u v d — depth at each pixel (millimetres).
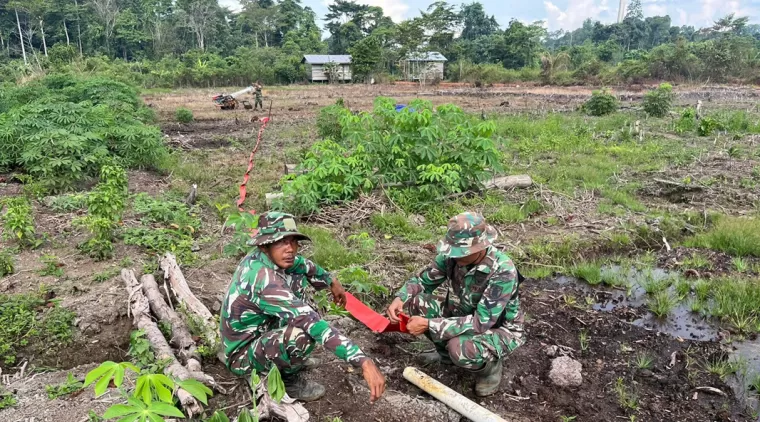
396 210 7465
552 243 6617
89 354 4043
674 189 8758
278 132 15172
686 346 4410
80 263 5527
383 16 66312
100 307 4527
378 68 44594
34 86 14180
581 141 13016
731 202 8219
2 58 50938
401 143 8070
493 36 55062
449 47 52375
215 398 3350
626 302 5270
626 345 4395
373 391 2717
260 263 3061
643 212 7832
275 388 2260
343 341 2820
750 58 42000
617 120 16672
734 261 6094
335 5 67062
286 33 63531
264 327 3195
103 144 9234
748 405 3678
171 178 9445
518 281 3369
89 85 14266
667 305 5031
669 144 12789
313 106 23250
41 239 6039
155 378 2029
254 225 5305
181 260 5609
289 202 7422
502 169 8195
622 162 10914
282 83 41969
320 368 3773
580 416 3516
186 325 4152
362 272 5004
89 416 3023
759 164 10414
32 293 4758
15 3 50594
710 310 5031
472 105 23766
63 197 7562
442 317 3812
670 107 18844
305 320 2887
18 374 3684
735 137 13398
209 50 58188
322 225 7094
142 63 45125
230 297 3105
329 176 7879
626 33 76375
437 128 7969
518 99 27219
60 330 4211
